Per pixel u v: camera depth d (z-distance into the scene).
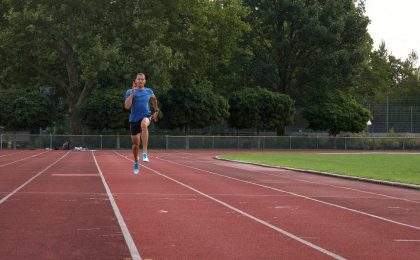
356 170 24.44
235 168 26.22
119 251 6.91
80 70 55.69
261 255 6.82
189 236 8.02
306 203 12.43
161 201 12.09
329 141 60.16
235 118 65.31
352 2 72.56
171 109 60.16
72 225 8.77
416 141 60.41
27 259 6.40
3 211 10.19
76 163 28.33
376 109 77.81
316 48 71.75
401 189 16.73
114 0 53.44
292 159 35.75
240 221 9.54
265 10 70.50
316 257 6.75
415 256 6.89
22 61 55.22
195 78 63.06
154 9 54.34
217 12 63.44
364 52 72.12
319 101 70.62
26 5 51.28
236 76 75.56
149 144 56.09
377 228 9.06
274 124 65.44
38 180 17.08
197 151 53.38
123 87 56.69
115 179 17.88
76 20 51.41
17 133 55.94
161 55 51.56
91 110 54.97
